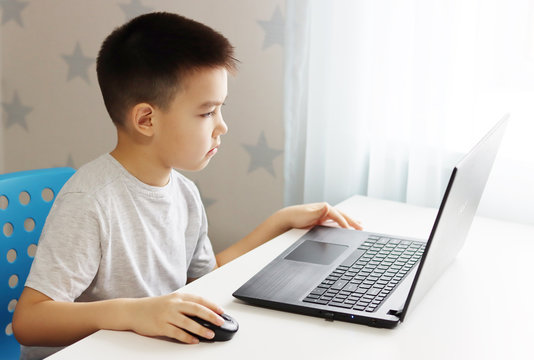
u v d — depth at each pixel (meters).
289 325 0.89
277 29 1.78
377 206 1.48
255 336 0.86
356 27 1.58
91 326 0.89
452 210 0.87
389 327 0.88
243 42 1.83
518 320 0.93
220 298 0.97
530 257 1.19
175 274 1.22
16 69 2.19
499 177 1.54
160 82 1.04
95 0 2.03
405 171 1.65
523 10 1.46
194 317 0.84
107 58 1.10
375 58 1.59
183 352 0.81
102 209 1.06
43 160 2.22
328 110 1.66
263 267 1.09
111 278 1.11
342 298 0.94
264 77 1.82
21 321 0.96
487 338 0.88
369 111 1.66
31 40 2.15
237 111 1.87
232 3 1.82
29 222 1.21
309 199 1.73
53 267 1.00
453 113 1.54
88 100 2.11
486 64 1.50
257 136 1.86
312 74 1.66
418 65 1.53
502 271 1.12
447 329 0.90
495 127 1.03
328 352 0.82
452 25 1.49
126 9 1.99
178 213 1.23
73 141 2.16
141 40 1.06
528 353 0.84
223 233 1.97
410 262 1.09
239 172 1.91
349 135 1.64
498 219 1.45
